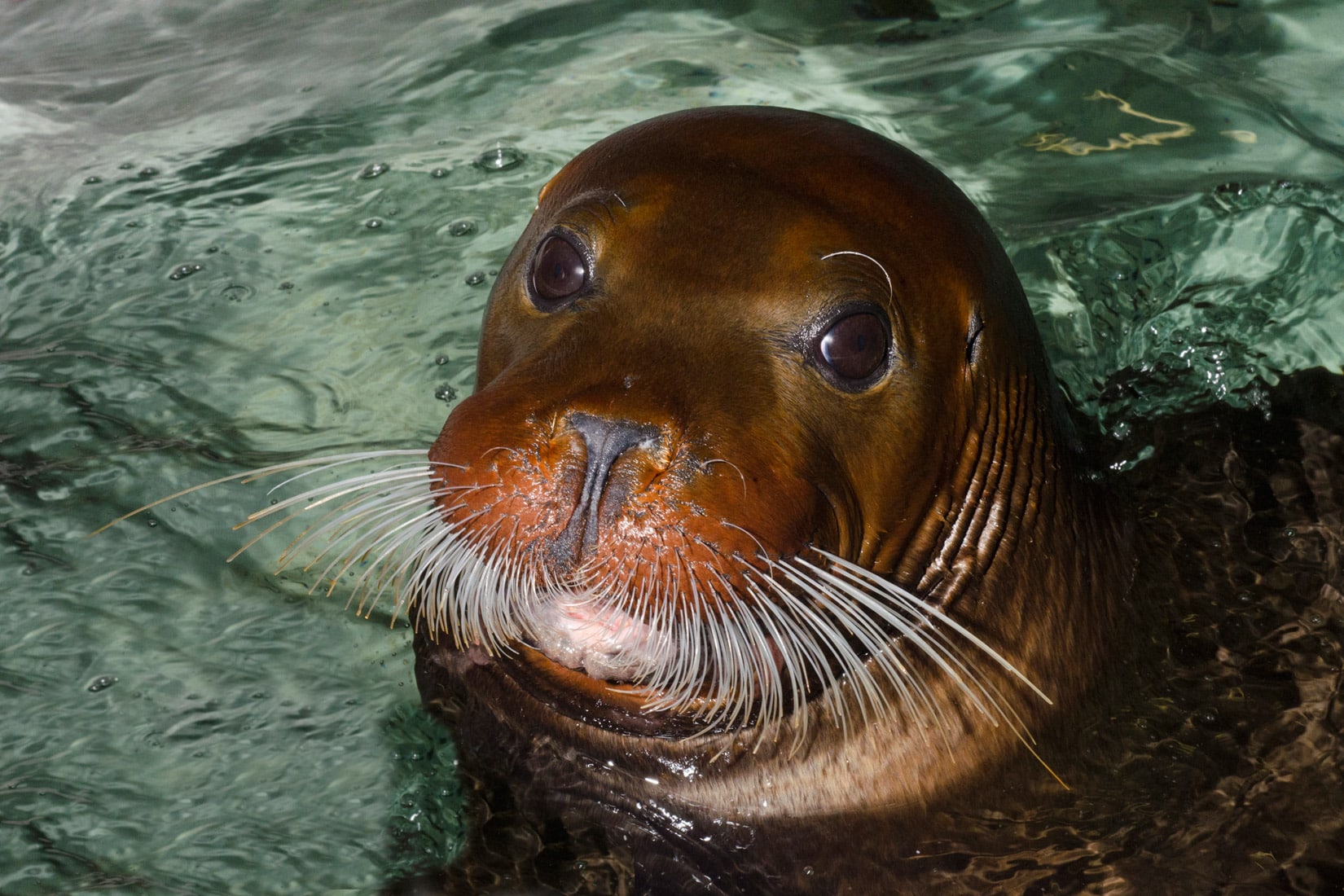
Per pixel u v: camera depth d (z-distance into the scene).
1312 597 5.10
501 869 4.48
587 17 9.55
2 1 9.98
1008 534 4.57
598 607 3.77
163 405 6.45
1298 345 6.76
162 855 4.42
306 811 4.61
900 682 4.42
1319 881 4.37
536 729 4.59
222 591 5.52
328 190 7.92
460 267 7.31
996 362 4.50
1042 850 4.48
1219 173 7.95
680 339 3.79
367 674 5.18
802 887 4.51
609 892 4.45
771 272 3.87
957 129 8.38
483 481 3.65
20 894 4.24
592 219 4.00
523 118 8.52
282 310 7.05
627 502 3.55
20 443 6.19
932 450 4.26
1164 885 4.39
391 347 6.81
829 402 3.94
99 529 5.77
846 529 4.01
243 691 5.08
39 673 5.09
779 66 8.98
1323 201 7.73
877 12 9.53
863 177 4.16
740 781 4.51
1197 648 4.94
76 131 8.55
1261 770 4.63
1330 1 9.35
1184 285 7.20
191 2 10.02
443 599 4.07
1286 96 8.58
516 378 3.79
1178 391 6.28
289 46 9.45
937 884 4.46
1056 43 9.10
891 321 4.05
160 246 7.48
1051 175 8.00
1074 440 5.08
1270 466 5.66
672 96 8.66
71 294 7.13
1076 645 4.73
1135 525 5.24
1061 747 4.65
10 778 4.66
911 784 4.52
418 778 4.75
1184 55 8.96
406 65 9.11
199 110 8.76
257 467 6.12
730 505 3.61
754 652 3.85
